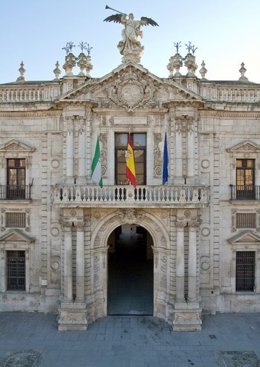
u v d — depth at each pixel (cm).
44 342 2583
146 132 2962
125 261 4241
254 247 3025
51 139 3014
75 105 2866
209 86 2992
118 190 2764
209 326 2817
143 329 2784
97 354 2433
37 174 3042
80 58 2922
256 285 3052
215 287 3020
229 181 3019
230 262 3033
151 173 2948
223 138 3014
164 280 2972
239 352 2456
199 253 2970
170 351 2472
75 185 2770
